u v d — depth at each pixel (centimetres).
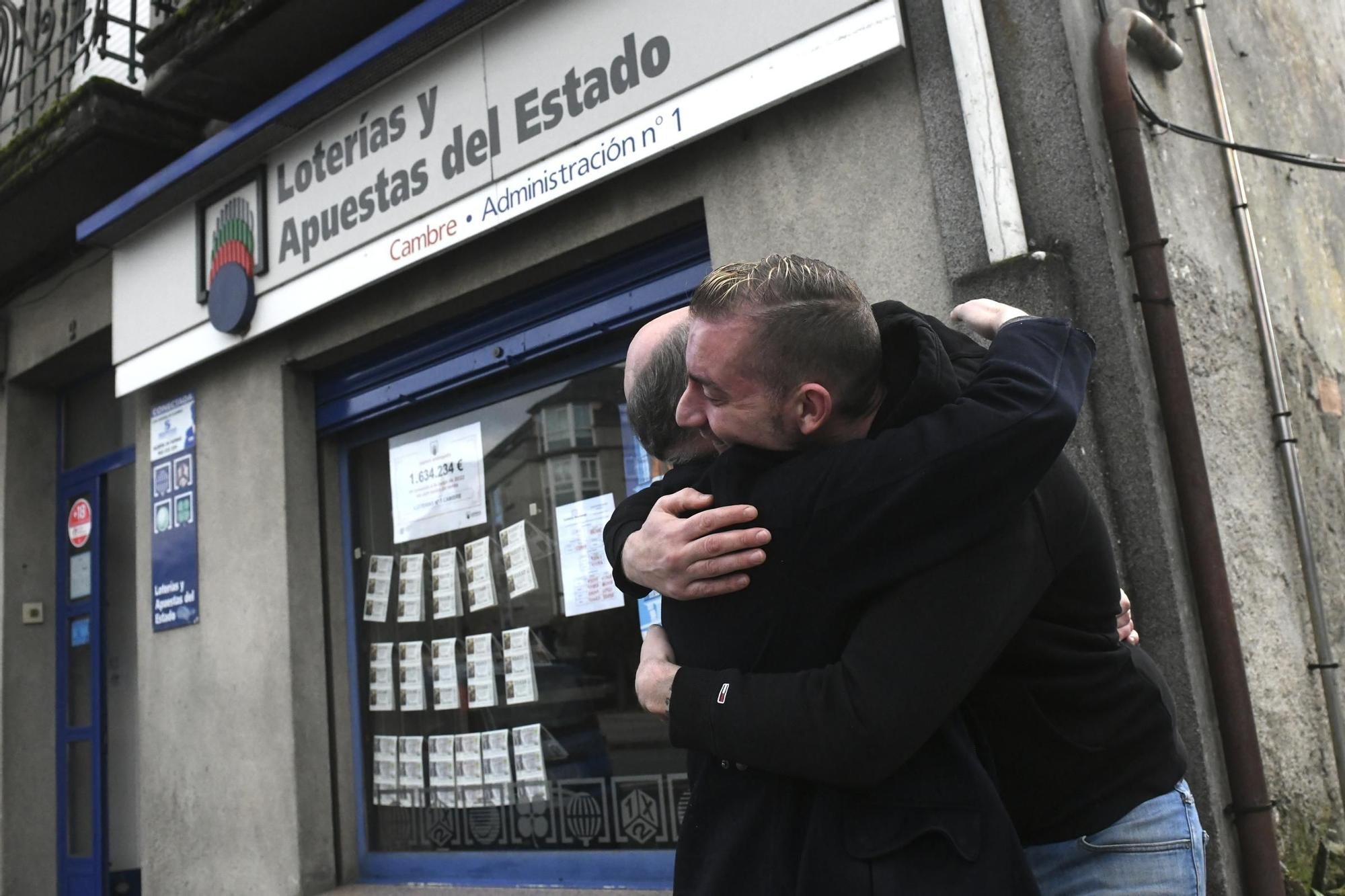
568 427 375
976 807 115
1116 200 250
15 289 584
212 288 438
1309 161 274
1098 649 132
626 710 351
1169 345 241
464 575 402
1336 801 275
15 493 588
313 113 399
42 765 571
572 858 356
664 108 302
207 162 429
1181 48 312
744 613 124
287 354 434
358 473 441
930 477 113
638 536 133
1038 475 117
